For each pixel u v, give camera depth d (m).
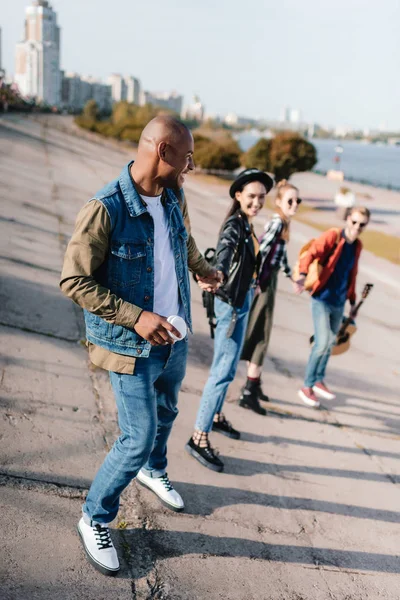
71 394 3.66
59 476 2.79
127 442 2.20
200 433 3.24
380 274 10.87
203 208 16.81
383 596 2.57
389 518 3.22
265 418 4.08
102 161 26.98
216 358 3.19
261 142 28.61
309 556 2.71
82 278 1.91
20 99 74.38
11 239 7.01
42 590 2.09
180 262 2.28
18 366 3.81
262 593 2.39
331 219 19.66
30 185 12.12
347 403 4.77
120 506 2.71
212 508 2.88
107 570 2.25
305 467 3.55
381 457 3.95
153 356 2.16
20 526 2.38
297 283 4.10
